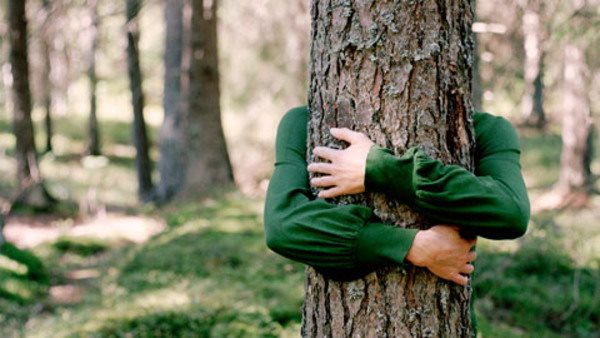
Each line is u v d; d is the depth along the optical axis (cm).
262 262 671
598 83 706
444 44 176
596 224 834
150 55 2208
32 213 1234
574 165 1148
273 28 1420
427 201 164
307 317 195
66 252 958
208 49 1248
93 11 1009
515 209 163
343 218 171
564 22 565
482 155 193
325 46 185
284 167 194
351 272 176
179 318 500
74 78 2225
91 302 614
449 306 181
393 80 176
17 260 745
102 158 2259
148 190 1542
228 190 1196
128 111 2891
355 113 180
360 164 173
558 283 664
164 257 726
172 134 1322
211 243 759
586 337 569
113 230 1102
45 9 1033
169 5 1309
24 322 603
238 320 489
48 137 2227
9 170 1700
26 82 1215
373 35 176
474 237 177
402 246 169
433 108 176
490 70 703
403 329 178
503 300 622
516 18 642
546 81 856
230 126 1916
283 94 1519
